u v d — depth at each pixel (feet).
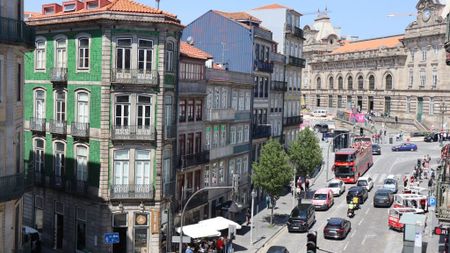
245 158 198.59
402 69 422.00
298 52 274.57
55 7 143.43
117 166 132.57
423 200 177.47
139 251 134.51
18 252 98.94
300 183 211.82
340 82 487.61
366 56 449.48
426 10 395.75
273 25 252.83
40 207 150.51
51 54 142.92
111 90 130.52
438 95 388.37
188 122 152.25
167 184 139.54
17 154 98.12
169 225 139.23
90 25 131.44
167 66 135.74
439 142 356.59
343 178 241.55
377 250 144.56
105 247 132.36
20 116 98.73
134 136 130.93
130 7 130.93
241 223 172.96
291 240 154.40
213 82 166.09
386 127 407.85
